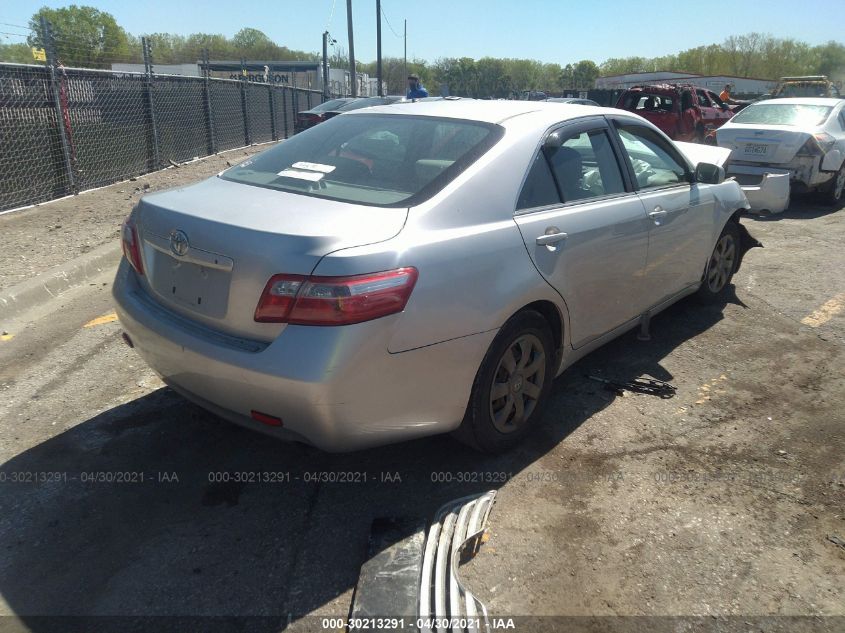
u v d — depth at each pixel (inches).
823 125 384.8
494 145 127.8
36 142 345.7
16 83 331.6
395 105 153.6
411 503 119.0
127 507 116.6
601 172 151.2
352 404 101.1
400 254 103.7
